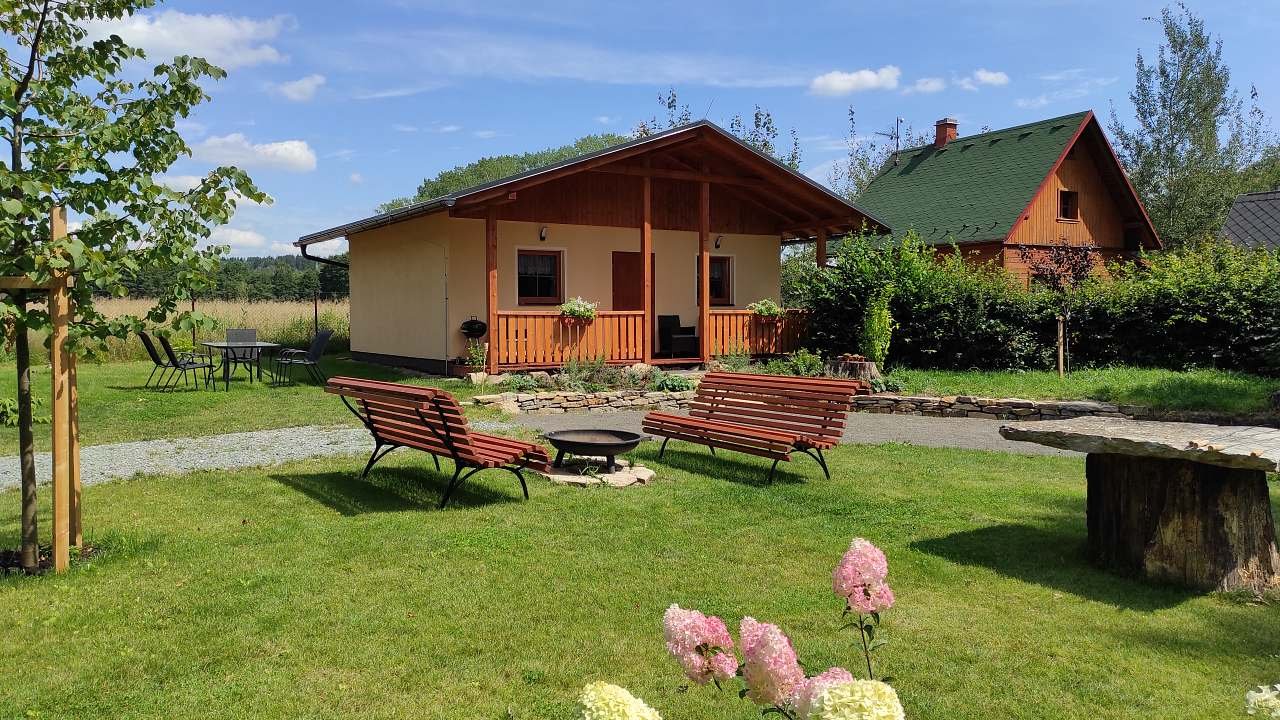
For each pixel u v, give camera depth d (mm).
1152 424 5570
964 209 24250
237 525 5852
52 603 4332
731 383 8672
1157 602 4543
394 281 17281
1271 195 24344
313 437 9531
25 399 4848
